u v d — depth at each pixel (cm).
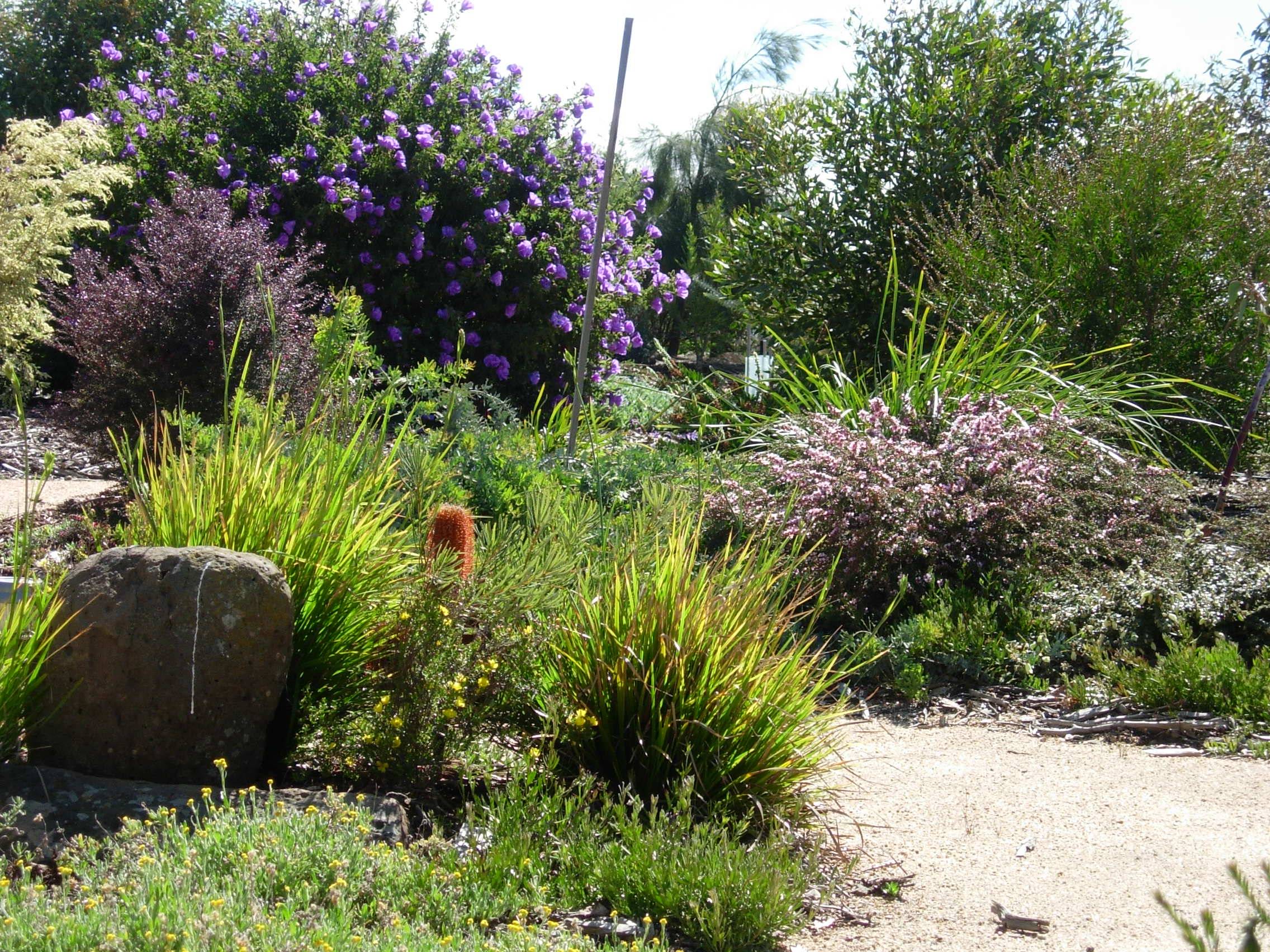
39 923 215
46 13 1753
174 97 1145
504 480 625
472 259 1129
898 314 1117
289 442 448
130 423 739
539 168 1198
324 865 262
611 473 701
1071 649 539
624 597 381
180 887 236
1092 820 375
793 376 866
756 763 355
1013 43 1120
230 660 323
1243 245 810
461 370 728
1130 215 848
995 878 328
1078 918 299
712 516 649
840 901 312
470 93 1185
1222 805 388
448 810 341
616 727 364
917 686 517
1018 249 928
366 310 1081
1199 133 877
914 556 605
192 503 375
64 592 330
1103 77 1132
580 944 251
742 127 1219
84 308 761
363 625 374
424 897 263
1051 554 612
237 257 743
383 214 1096
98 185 861
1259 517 627
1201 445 839
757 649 369
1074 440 682
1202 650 497
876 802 393
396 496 463
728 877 284
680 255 2227
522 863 289
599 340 1221
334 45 1164
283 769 354
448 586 364
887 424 678
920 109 1088
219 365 729
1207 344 846
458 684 343
